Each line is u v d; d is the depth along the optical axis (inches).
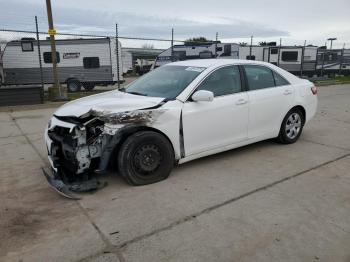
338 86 786.8
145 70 1722.4
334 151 224.4
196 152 183.6
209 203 149.1
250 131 208.7
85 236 124.4
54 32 498.3
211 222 133.0
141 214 139.8
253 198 153.9
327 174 183.3
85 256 112.7
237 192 160.2
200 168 191.3
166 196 155.9
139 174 166.2
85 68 776.3
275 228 128.4
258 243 118.9
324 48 1295.5
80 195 157.8
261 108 210.8
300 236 123.0
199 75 187.6
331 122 325.1
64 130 168.2
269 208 144.3
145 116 161.0
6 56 751.1
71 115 163.3
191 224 131.6
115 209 144.4
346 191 161.5
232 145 200.5
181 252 114.2
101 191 161.8
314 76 1182.3
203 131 183.3
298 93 236.2
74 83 780.0
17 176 185.5
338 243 118.7
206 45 935.7
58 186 158.1
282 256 111.7
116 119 155.0
